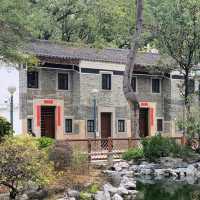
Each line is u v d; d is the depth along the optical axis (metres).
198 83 43.91
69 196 19.22
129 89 34.53
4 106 36.03
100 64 41.09
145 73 44.81
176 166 31.70
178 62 36.78
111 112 41.94
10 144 17.31
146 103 44.97
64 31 48.25
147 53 46.56
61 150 23.64
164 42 36.62
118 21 47.41
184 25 35.66
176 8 35.91
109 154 31.42
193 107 34.91
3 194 18.20
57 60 38.41
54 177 19.53
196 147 34.31
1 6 26.67
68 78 40.50
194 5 35.03
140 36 36.41
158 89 46.16
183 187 25.53
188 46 36.06
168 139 33.06
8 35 27.11
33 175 16.98
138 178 28.97
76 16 47.59
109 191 21.84
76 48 41.66
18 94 36.75
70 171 23.14
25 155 16.88
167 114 46.03
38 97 38.56
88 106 40.44
